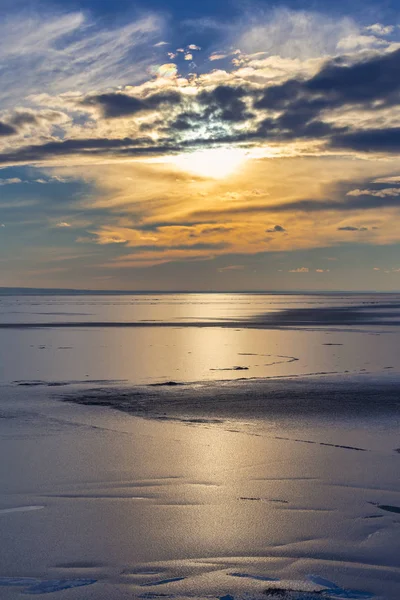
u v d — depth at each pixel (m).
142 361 29.08
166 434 13.66
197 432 13.88
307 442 12.92
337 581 6.79
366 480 10.30
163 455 11.81
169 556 7.38
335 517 8.62
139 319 71.44
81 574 6.93
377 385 21.36
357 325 59.09
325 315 82.75
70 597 6.42
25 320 69.06
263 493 9.62
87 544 7.70
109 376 23.83
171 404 17.61
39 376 23.83
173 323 62.66
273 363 28.23
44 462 11.28
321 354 32.31
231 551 7.52
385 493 9.65
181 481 10.20
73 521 8.45
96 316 79.75
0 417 15.68
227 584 6.71
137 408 16.98
